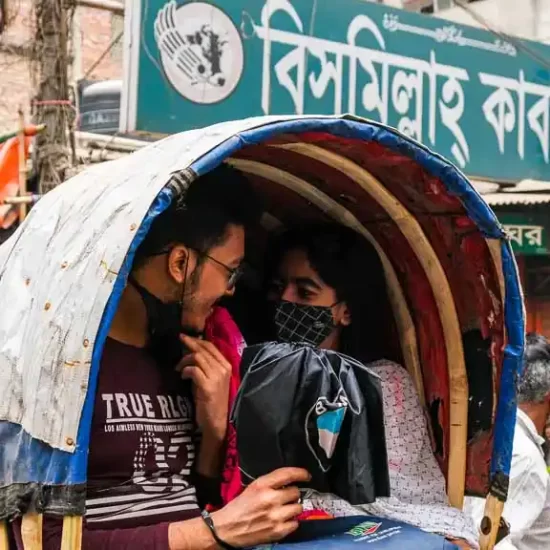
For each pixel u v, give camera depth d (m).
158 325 1.65
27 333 1.46
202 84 4.62
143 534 1.43
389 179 1.81
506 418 1.77
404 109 5.38
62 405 1.29
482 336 1.85
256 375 1.52
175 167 1.39
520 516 2.38
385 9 5.29
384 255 2.02
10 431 1.44
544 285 7.04
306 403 1.50
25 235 1.66
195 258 1.61
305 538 1.60
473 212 1.69
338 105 5.10
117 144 5.03
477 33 5.72
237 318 2.11
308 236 1.95
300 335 1.93
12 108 6.27
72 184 1.73
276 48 4.86
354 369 1.56
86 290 1.33
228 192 1.66
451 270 1.88
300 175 1.94
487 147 5.77
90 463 1.49
